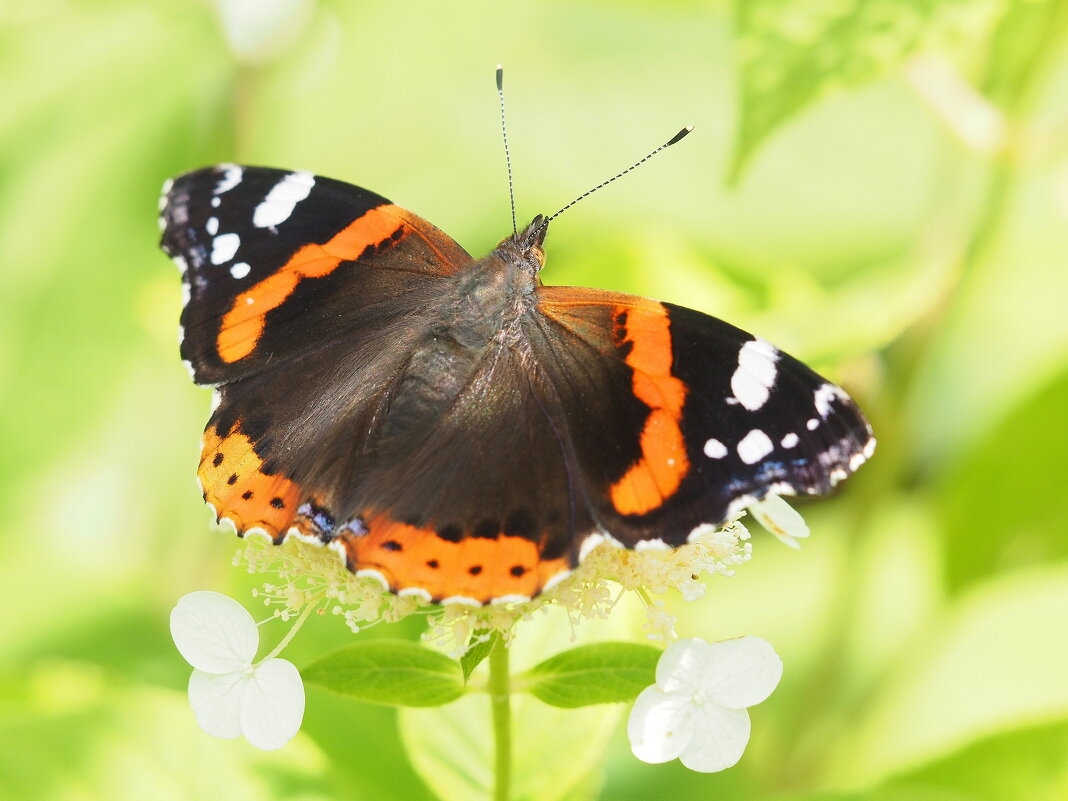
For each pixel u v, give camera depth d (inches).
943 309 12.7
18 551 13.4
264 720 10.6
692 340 11.0
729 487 10.8
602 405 11.0
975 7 11.4
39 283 13.4
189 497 13.9
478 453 11.0
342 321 11.4
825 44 11.4
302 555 11.0
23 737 11.5
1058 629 14.3
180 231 11.3
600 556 10.9
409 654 10.8
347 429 11.1
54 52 13.5
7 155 13.4
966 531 12.8
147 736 11.6
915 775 11.9
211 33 13.6
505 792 11.0
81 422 13.5
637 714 10.7
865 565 13.2
